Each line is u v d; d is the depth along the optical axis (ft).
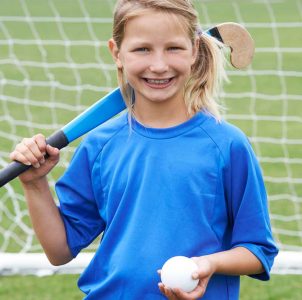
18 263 15.05
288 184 25.91
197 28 9.54
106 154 9.78
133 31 9.26
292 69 42.52
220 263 9.06
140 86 9.41
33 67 42.63
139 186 9.44
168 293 8.82
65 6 58.95
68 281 18.89
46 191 10.05
